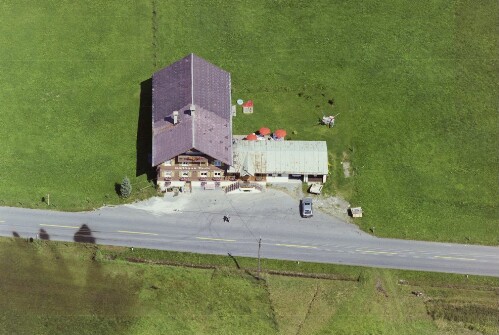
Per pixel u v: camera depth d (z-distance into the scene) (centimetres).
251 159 9319
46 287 8519
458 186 9625
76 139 9969
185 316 8294
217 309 8356
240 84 10688
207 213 9225
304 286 8588
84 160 9738
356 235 9088
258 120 10250
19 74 10731
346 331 8194
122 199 9331
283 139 9900
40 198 9312
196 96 9300
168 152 8912
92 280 8594
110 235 8969
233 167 9238
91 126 10119
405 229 9162
